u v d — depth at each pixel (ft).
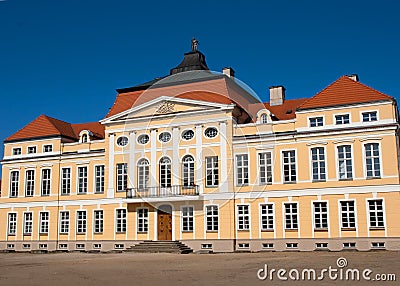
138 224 153.38
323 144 137.69
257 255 119.96
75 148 169.37
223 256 117.70
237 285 58.80
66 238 164.55
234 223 142.41
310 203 136.77
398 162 130.72
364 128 133.28
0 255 145.69
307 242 135.13
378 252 122.52
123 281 65.10
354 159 134.00
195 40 169.48
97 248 158.92
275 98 170.09
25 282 66.39
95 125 188.55
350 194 132.98
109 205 158.81
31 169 173.68
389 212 128.67
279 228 138.72
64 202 166.91
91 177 164.35
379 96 135.23
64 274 77.00
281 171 141.18
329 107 138.41
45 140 173.17
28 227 171.63
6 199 175.42
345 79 143.54
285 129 143.74
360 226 130.72
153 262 99.81
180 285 59.47
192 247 144.46
